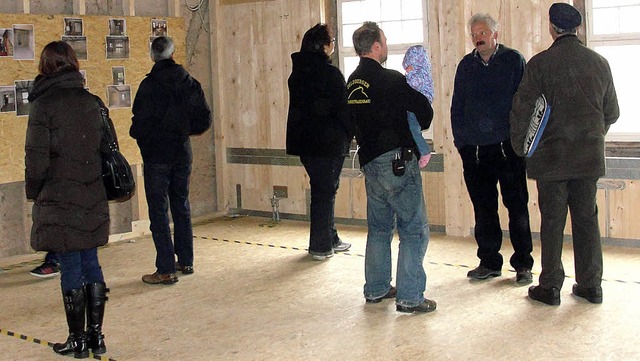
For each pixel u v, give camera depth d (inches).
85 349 146.4
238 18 279.4
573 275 188.9
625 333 146.6
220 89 285.0
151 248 237.6
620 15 213.8
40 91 137.9
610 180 215.8
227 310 172.6
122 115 245.3
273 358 142.5
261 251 228.8
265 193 282.5
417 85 156.5
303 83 202.5
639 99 213.5
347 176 260.7
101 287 146.8
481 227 185.3
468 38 230.7
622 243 217.0
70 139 137.3
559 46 158.1
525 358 136.6
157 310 174.1
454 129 182.2
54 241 137.3
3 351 151.6
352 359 140.1
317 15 261.3
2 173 215.2
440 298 173.6
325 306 172.4
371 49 159.9
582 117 156.3
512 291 176.4
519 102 161.2
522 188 178.9
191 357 144.8
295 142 207.8
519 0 222.1
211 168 289.1
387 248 171.2
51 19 223.9
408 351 142.6
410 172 157.8
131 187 146.4
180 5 273.7
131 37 246.7
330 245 214.7
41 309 179.6
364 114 157.6
